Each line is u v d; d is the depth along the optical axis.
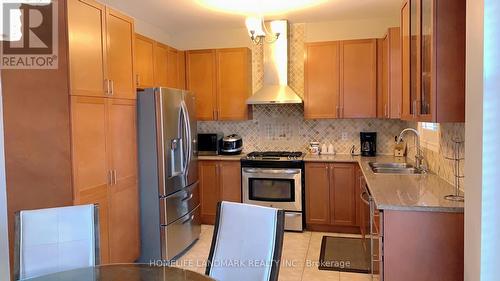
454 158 2.65
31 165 2.56
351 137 4.90
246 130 5.20
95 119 2.76
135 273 1.78
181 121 3.77
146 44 4.14
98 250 2.04
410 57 2.74
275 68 4.78
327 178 4.42
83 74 2.62
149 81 4.20
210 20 4.58
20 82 2.52
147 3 3.83
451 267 2.17
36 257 1.90
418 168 3.61
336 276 3.24
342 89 4.58
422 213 2.18
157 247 3.46
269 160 4.50
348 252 3.80
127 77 3.21
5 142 2.54
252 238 1.78
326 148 4.92
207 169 4.79
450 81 2.09
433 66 2.11
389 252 2.23
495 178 1.61
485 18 1.58
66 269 1.95
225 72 4.92
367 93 4.52
